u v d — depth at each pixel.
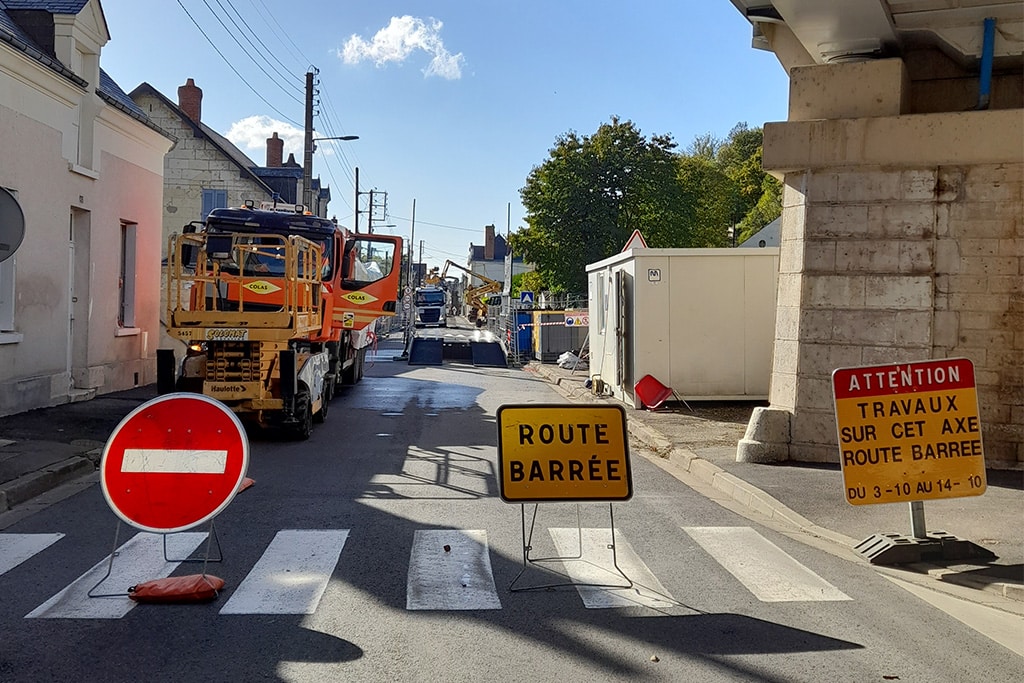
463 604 5.95
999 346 10.93
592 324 22.30
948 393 7.43
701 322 17.34
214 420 6.26
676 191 54.38
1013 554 7.38
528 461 6.73
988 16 10.79
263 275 15.36
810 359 11.38
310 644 5.21
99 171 16.70
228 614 5.71
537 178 54.16
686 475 11.34
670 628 5.56
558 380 24.53
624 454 6.81
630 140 53.47
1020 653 5.26
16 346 13.84
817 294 11.38
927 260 11.05
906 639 5.45
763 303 17.39
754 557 7.27
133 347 18.80
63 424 12.95
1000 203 10.88
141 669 4.82
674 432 14.09
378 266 20.42
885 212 11.17
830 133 11.28
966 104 11.91
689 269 17.31
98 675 4.73
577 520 8.23
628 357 18.12
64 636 5.30
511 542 7.57
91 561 6.88
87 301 16.45
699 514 8.91
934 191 11.05
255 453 12.23
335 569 6.73
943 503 9.19
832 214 11.34
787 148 11.42
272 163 55.75
